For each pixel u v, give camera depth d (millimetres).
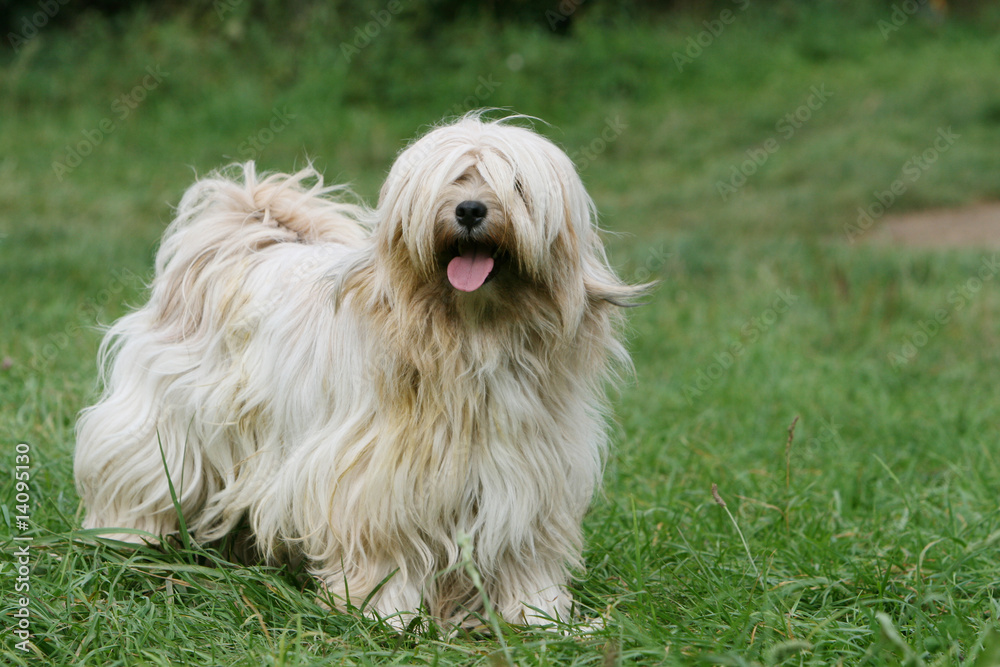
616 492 5957
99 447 4766
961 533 5164
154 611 4043
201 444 4711
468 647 3920
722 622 4180
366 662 3574
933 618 4195
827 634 3973
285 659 3646
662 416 7559
